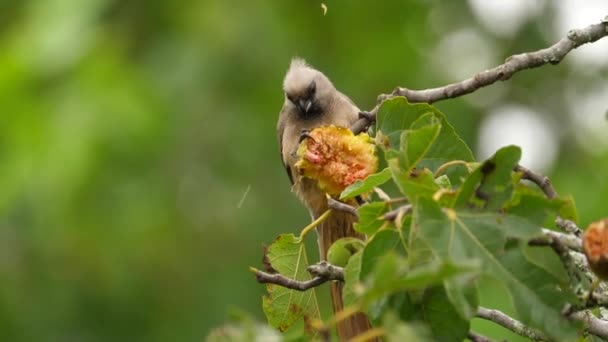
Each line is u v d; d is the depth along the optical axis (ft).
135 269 44.93
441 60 49.83
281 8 50.11
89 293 44.80
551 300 15.37
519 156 15.67
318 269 18.39
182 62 47.06
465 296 14.94
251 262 45.27
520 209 15.81
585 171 44.32
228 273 45.11
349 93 49.55
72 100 42.47
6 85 42.39
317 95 31.32
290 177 32.58
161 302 45.11
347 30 51.57
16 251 43.88
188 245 45.42
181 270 45.24
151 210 44.47
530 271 15.43
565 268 15.90
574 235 17.39
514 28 48.39
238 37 48.14
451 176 18.47
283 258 19.76
